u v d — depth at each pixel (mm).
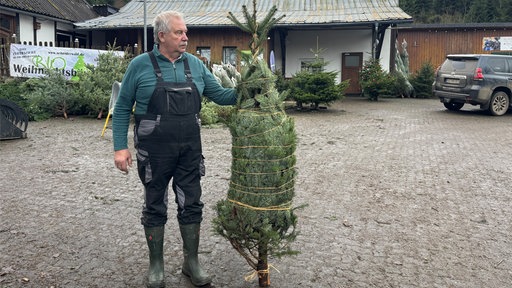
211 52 22016
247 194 3221
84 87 13125
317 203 5617
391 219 5090
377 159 8250
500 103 15391
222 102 3580
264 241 3225
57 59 13836
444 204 5664
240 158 3246
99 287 3496
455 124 13344
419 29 27500
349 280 3674
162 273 3520
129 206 5391
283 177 3229
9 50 14094
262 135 3178
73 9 24031
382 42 22781
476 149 9375
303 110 16672
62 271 3744
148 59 3326
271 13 3393
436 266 3951
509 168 7648
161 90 3279
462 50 27203
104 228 4680
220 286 3531
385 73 21344
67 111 13586
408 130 12062
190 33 22109
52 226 4711
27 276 3646
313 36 23594
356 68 23500
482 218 5168
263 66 3299
